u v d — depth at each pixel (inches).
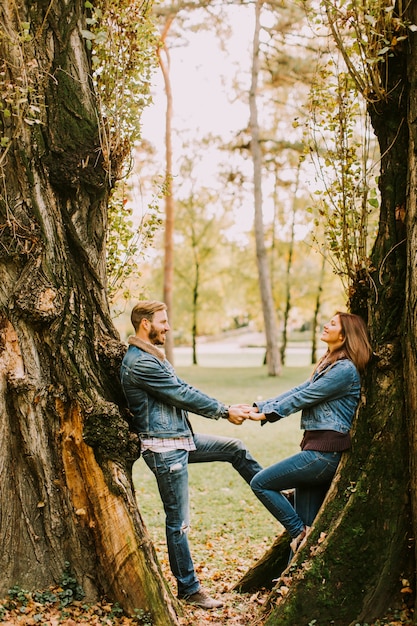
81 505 156.3
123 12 178.2
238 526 275.9
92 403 156.3
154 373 162.7
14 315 155.9
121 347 168.2
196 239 1416.1
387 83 159.6
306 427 164.4
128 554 151.5
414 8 150.9
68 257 164.1
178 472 167.6
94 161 164.7
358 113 174.7
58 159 160.9
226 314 1537.9
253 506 311.6
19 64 156.6
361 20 160.4
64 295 160.6
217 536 261.6
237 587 189.6
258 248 1081.4
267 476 165.0
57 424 157.2
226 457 185.2
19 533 154.7
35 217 159.3
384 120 161.5
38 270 157.9
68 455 156.2
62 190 163.9
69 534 156.4
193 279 1444.4
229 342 3144.7
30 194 159.2
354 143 174.7
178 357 1968.5
